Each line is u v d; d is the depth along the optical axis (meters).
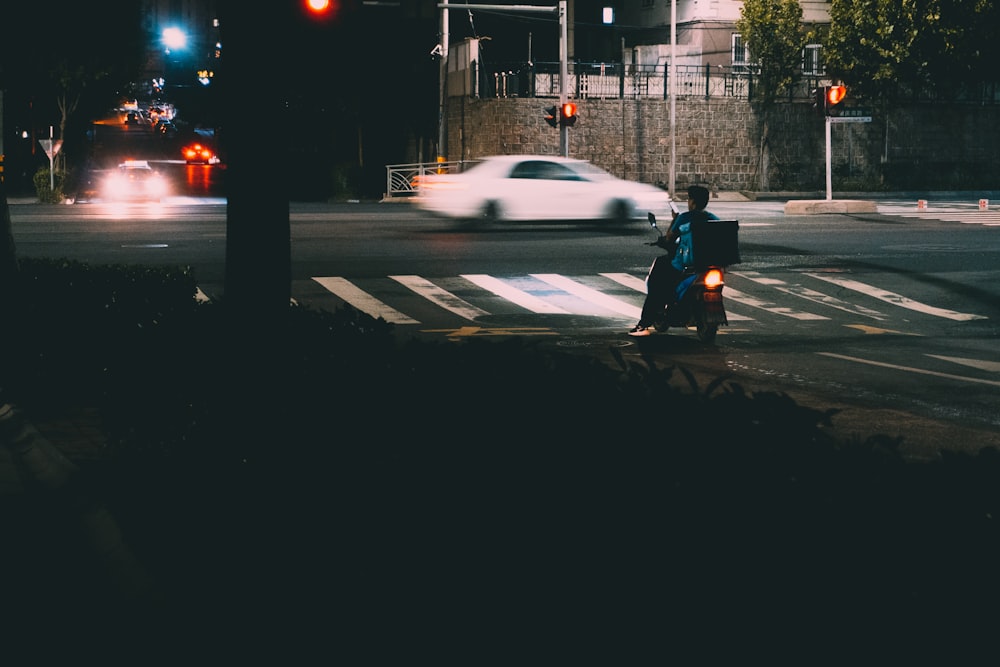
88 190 45.06
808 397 11.26
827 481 3.31
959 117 51.81
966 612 2.70
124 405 7.14
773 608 2.83
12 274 10.70
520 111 46.75
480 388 5.03
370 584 4.12
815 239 25.80
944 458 3.40
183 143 103.25
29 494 7.47
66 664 4.79
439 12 50.25
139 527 6.13
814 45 51.62
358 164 50.28
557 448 3.91
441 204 29.83
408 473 4.09
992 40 49.00
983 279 20.28
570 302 18.09
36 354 9.62
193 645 4.62
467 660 3.50
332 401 5.36
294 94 46.78
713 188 49.12
